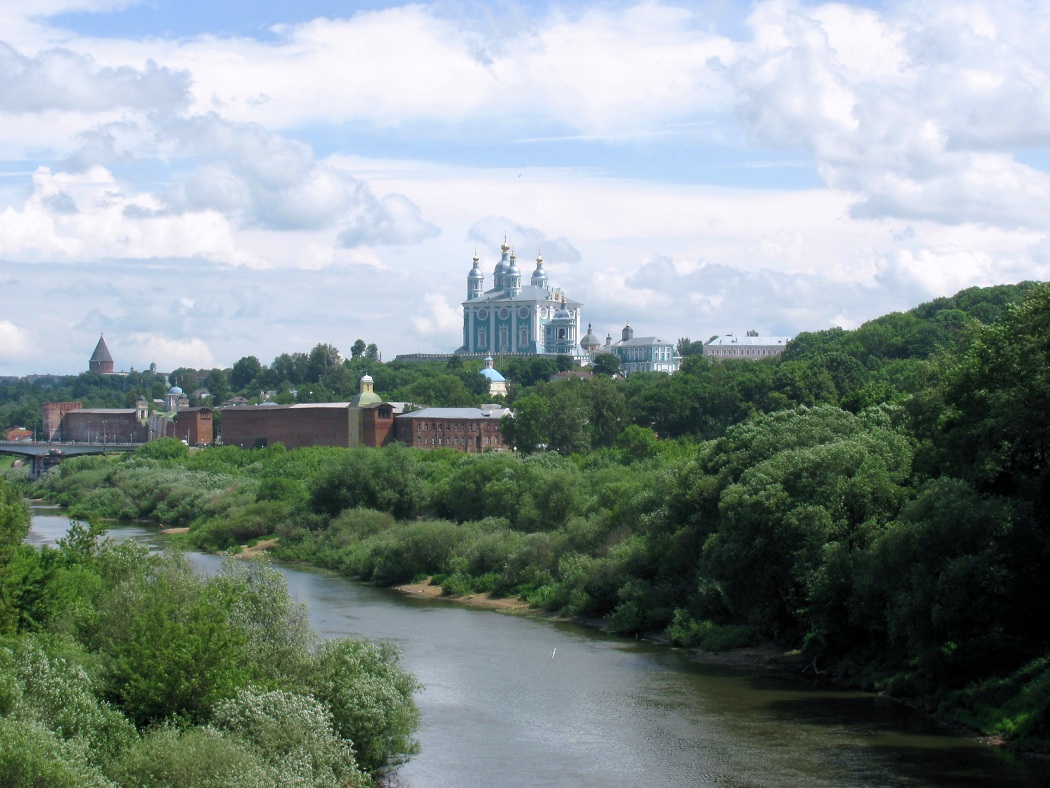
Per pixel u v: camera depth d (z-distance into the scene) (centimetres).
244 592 6706
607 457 18375
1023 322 8169
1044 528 7712
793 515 8781
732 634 9475
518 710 7675
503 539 13000
